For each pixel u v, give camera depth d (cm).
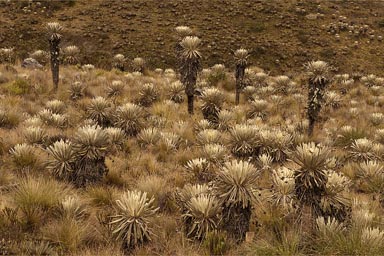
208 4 4572
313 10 4516
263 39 3822
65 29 3753
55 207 563
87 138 730
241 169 532
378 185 816
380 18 4438
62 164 721
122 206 534
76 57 2706
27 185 603
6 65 1972
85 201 625
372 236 488
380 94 2255
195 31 3906
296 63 3453
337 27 4112
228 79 2428
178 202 624
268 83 2527
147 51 3503
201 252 498
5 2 4328
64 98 1534
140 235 511
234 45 3678
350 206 606
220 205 550
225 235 520
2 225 491
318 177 549
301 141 1149
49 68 2264
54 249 470
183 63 1473
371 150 1073
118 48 3522
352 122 1571
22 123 1075
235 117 1481
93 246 508
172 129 1197
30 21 3916
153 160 885
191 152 986
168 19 4203
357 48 3719
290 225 579
